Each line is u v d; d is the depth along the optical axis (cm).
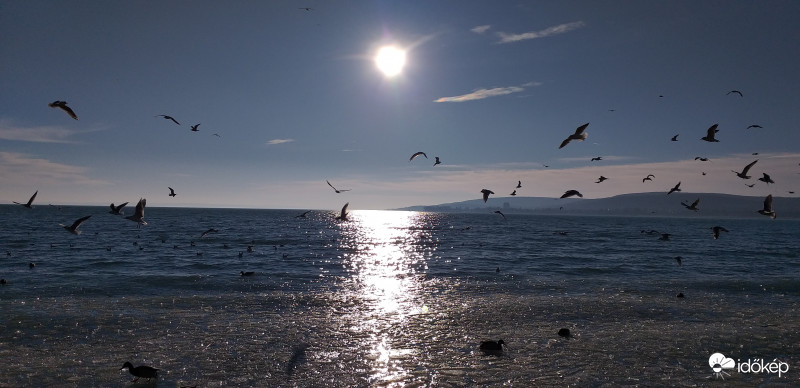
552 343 1816
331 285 2953
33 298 2386
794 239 9469
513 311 2297
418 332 1933
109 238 6338
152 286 2791
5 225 8700
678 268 3984
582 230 11800
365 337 1855
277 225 12481
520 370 1534
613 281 3212
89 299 2402
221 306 2322
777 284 3119
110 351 1655
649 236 9219
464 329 1988
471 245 6644
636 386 1426
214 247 5431
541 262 4375
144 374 1408
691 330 2009
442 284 3047
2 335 1781
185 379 1429
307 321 2072
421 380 1445
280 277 3219
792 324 2119
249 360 1591
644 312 2312
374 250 5694
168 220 13075
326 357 1631
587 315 2244
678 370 1557
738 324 2112
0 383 1364
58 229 7938
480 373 1505
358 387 1390
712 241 8081
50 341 1739
